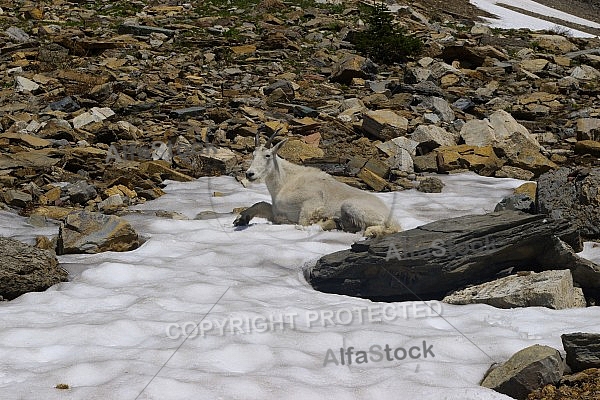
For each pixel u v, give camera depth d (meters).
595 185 10.52
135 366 6.24
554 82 22.47
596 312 7.79
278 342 6.88
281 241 9.65
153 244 9.60
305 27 27.28
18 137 14.59
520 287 8.09
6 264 8.02
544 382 6.19
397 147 15.22
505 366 6.36
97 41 23.27
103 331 6.94
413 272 8.23
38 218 10.80
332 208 9.93
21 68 20.91
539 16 42.16
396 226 9.55
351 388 6.07
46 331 6.91
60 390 5.82
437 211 11.52
